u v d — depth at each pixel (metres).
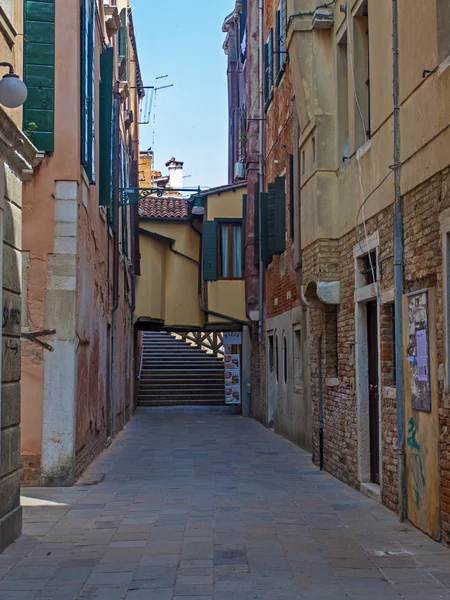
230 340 24.11
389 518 8.09
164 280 25.14
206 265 22.56
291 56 11.83
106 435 15.78
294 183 14.98
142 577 5.89
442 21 6.87
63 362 10.70
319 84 11.10
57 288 10.75
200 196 22.84
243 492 9.97
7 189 6.94
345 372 10.68
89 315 12.51
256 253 20.39
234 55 29.92
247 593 5.44
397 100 8.04
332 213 10.97
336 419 11.25
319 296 10.91
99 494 9.91
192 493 9.94
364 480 9.93
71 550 6.81
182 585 5.66
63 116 10.94
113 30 16.05
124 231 19.83
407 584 5.64
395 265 7.98
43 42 10.96
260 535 7.33
